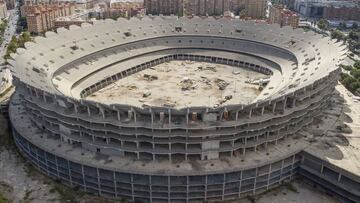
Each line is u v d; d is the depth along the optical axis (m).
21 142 140.75
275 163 121.62
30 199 117.81
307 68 171.00
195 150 119.56
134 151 119.81
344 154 122.44
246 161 119.00
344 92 182.38
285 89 144.38
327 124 143.62
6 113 169.38
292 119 130.00
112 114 123.69
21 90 142.25
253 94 187.62
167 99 181.38
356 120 148.00
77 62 198.88
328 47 184.00
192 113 119.50
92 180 120.69
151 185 115.94
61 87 168.25
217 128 117.62
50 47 192.38
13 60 155.38
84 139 125.12
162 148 120.56
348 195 115.38
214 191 117.75
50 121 131.50
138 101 178.62
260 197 119.62
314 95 142.25
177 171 113.88
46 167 129.75
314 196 120.12
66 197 119.12
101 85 197.88
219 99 181.62
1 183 125.12
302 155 125.44
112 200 119.19
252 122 119.06
